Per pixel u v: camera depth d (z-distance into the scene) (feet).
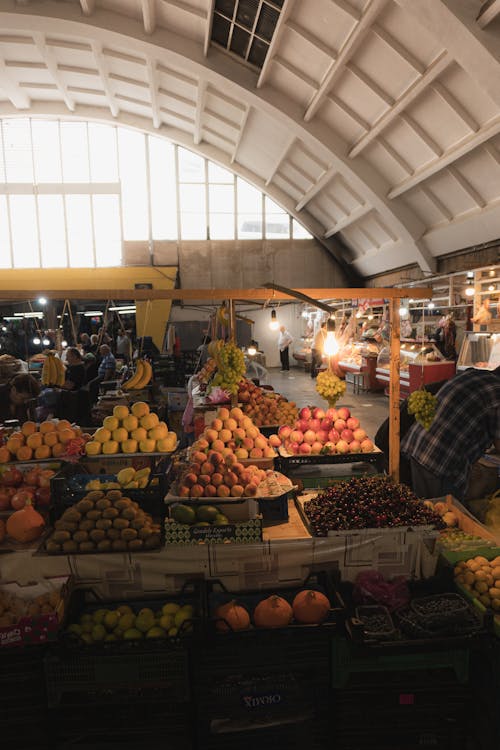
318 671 6.91
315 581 8.21
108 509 8.06
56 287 25.02
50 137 47.52
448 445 9.98
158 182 49.52
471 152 26.27
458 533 9.14
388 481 9.62
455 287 29.86
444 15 17.93
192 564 7.99
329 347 11.19
